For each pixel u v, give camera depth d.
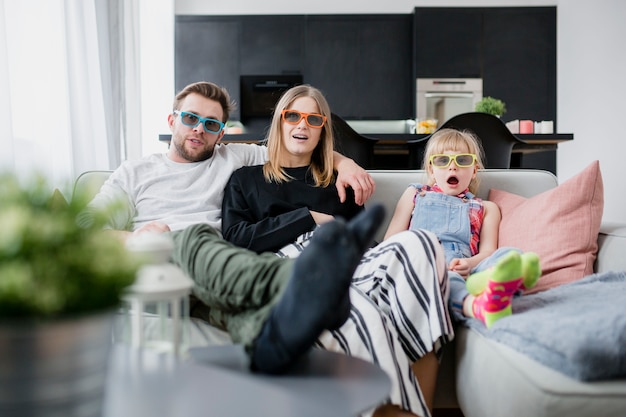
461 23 6.37
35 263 0.57
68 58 3.03
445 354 1.53
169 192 1.98
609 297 1.38
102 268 0.60
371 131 6.69
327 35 6.46
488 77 6.42
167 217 1.92
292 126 1.99
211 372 0.85
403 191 2.15
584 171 1.86
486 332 1.30
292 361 0.91
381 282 1.51
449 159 2.05
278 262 1.15
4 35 2.32
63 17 2.97
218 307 1.25
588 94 6.68
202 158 2.07
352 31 6.47
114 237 0.66
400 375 1.29
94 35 3.26
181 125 2.01
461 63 6.39
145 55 4.70
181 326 0.95
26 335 0.57
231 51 6.42
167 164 2.06
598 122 6.69
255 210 1.93
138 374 0.82
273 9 6.55
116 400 0.73
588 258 1.80
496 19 6.40
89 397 0.63
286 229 1.81
